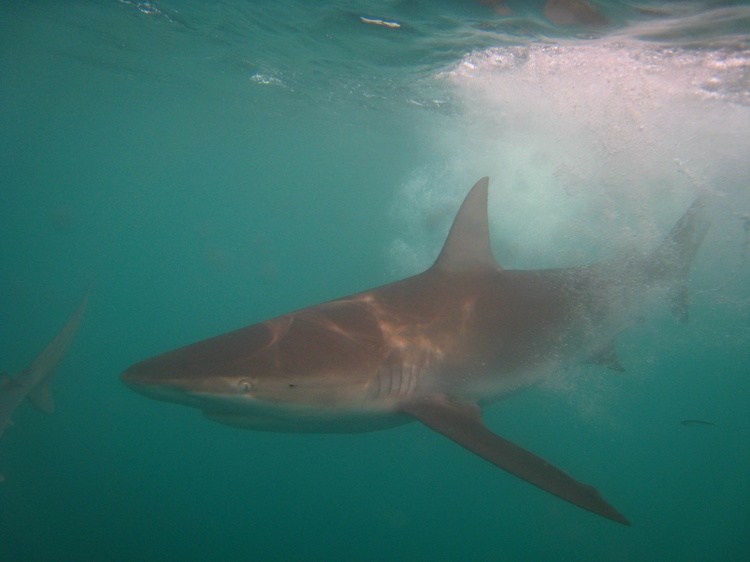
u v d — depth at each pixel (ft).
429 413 12.24
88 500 36.45
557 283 16.84
